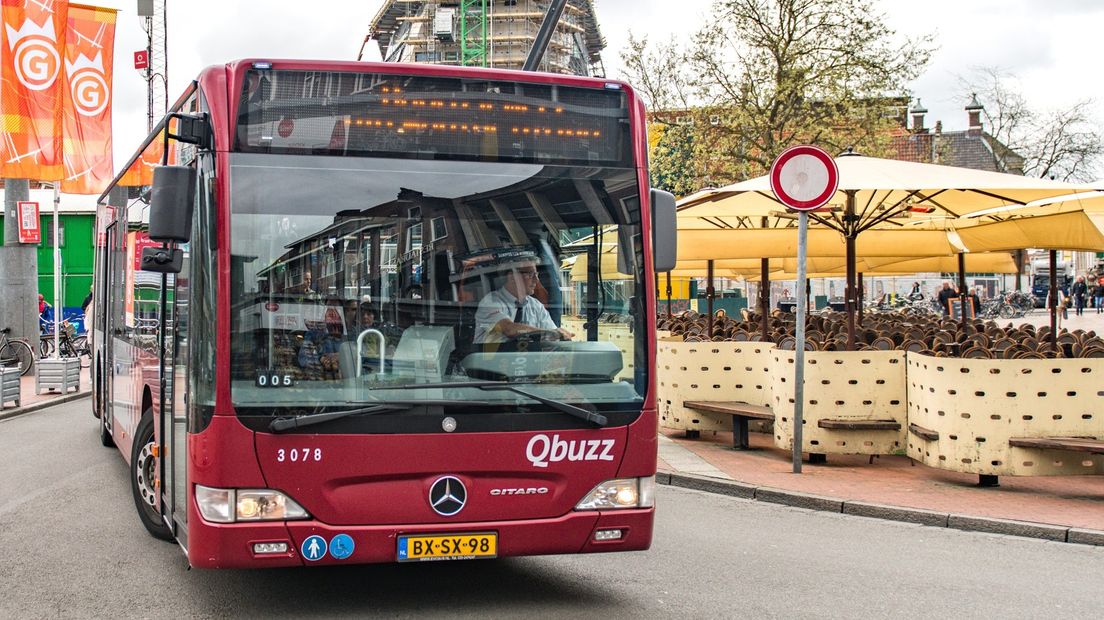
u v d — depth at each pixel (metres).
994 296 60.34
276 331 5.59
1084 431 9.84
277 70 5.82
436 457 5.67
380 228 5.81
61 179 21.44
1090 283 60.12
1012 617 6.21
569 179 6.15
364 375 5.64
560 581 6.88
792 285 50.22
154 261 6.28
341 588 6.66
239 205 5.66
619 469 5.98
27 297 24.09
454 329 5.80
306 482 5.53
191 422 5.71
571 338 5.98
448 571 7.15
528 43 97.81
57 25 21.42
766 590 6.71
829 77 31.23
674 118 34.16
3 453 12.73
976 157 79.38
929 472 11.12
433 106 6.00
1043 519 8.76
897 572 7.29
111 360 11.67
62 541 7.95
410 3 101.94
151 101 59.34
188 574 6.99
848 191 12.48
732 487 10.36
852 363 11.19
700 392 13.28
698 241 15.38
